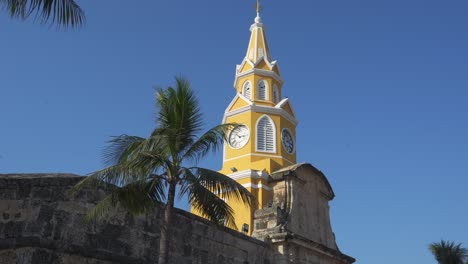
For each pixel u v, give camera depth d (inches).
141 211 611.8
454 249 1467.8
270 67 1669.5
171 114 615.5
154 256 765.3
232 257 920.3
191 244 837.2
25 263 611.8
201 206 616.7
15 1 430.6
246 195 625.9
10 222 633.0
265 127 1524.4
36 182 664.4
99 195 712.4
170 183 604.4
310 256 1079.6
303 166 1192.2
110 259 699.4
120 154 607.2
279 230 1034.1
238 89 1669.5
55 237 650.8
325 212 1256.2
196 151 622.2
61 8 449.4
